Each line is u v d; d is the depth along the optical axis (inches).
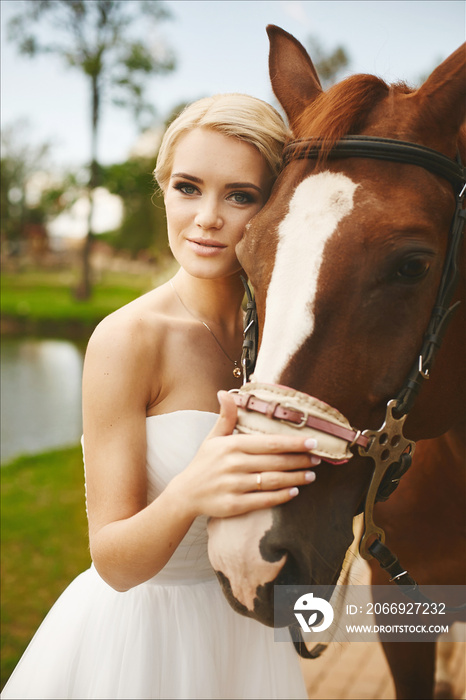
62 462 239.9
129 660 49.9
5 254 1524.4
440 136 50.9
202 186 52.7
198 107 53.5
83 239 949.2
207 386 55.1
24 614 131.0
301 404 43.5
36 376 451.5
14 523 176.2
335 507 47.1
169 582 53.9
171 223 54.4
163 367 53.7
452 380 53.9
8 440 287.9
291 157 51.7
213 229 52.9
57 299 923.4
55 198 935.0
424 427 55.1
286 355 45.1
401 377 47.2
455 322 52.9
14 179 1482.5
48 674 50.7
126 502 49.6
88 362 52.0
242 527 42.8
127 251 1568.7
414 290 46.5
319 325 45.1
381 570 75.5
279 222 48.0
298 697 56.6
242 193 53.1
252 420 43.9
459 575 73.2
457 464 66.0
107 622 51.6
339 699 107.3
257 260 48.4
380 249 45.0
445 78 50.8
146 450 52.6
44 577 146.7
